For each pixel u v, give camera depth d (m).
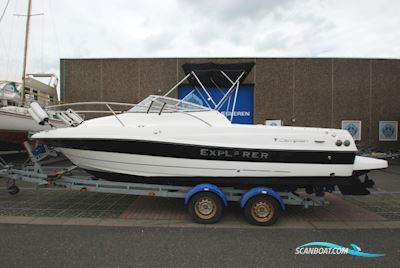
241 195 4.12
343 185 4.18
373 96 11.74
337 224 4.06
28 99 10.65
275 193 3.89
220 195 3.91
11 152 8.75
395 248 3.25
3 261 2.81
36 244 3.23
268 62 11.59
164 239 3.42
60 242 3.29
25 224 3.88
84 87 11.64
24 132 8.52
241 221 4.10
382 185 6.79
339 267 2.79
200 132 4.02
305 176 4.00
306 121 11.67
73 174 4.89
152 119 4.39
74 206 4.77
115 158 4.14
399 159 10.83
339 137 3.97
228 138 3.96
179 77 11.52
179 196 4.17
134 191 4.23
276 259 2.94
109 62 11.61
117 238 3.43
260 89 11.62
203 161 3.99
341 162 3.96
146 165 4.11
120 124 4.30
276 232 3.70
